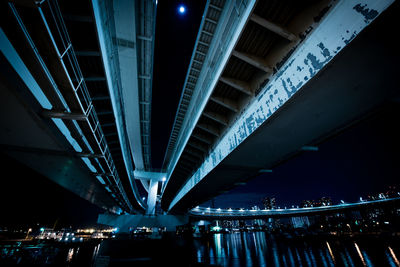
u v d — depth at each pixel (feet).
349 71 14.92
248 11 20.01
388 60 13.96
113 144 73.67
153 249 92.84
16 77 20.29
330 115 21.52
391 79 16.08
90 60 41.01
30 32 16.28
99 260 45.06
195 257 69.21
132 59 69.05
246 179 47.44
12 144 34.06
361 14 11.69
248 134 26.32
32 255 71.72
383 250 112.68
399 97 18.24
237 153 31.76
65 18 32.17
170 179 90.89
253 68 26.58
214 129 40.98
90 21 33.12
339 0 13.76
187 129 53.93
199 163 55.26
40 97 25.18
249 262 64.39
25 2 13.33
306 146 29.22
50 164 43.96
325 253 101.35
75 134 33.04
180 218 158.20
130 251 84.84
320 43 15.19
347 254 98.99
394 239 164.35
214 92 32.35
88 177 59.62
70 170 50.06
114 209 160.86
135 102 89.92
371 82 16.43
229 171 41.06
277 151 31.07
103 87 49.32
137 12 56.39
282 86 19.93
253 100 26.61
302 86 16.67
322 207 352.08
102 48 31.76
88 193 81.71
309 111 20.57
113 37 51.16
